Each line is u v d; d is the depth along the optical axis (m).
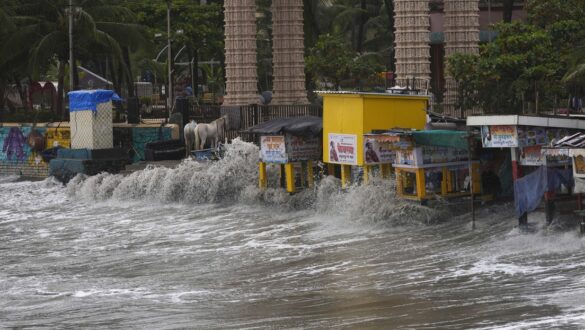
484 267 27.95
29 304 26.88
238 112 59.69
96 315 25.08
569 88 44.25
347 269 29.53
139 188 48.66
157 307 25.66
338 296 25.81
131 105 64.25
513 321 21.61
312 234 36.06
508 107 46.25
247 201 43.84
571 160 31.98
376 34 95.44
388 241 33.41
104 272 31.56
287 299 25.84
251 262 31.72
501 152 37.00
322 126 41.44
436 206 36.16
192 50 91.88
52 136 64.19
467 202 36.50
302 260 31.45
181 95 74.06
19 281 30.47
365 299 25.19
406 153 36.31
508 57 44.75
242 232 37.78
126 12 76.25
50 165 58.06
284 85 64.56
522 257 28.83
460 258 29.64
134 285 29.03
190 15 86.88
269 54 101.44
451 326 21.64
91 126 57.09
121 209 46.66
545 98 45.06
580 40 45.62
